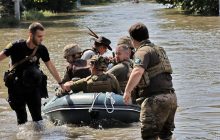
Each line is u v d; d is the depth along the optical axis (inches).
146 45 281.3
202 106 396.8
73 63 382.9
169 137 292.0
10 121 369.7
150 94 278.5
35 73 336.5
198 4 1530.5
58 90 378.3
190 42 837.2
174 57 672.4
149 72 278.7
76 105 352.8
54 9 2071.9
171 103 278.1
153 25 1218.6
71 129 344.5
